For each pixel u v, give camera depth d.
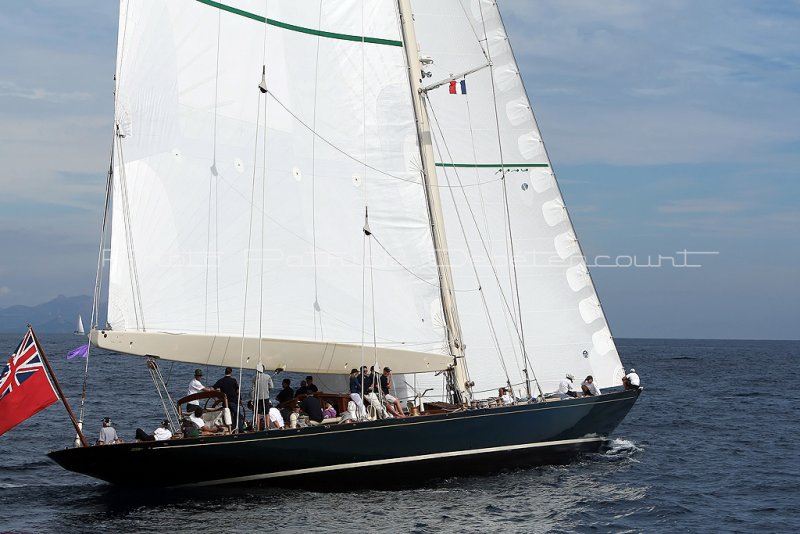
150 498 45.34
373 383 48.88
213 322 47.75
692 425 86.75
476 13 65.19
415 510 44.50
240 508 43.53
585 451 58.62
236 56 49.47
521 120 65.00
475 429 50.59
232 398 47.50
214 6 48.81
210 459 44.00
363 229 51.94
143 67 46.81
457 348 54.53
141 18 46.84
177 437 45.06
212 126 48.66
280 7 50.91
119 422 80.56
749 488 54.62
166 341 45.78
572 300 64.25
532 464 54.97
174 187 47.31
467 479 51.38
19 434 72.62
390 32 53.91
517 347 63.56
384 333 51.81
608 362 64.06
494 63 65.19
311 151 51.25
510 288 64.06
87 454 43.03
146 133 46.75
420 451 48.78
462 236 63.81
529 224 64.56
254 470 45.34
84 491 48.91
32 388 42.66
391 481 48.53
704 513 47.38
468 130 64.50
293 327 49.69
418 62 55.47
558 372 63.81
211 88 48.69
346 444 46.44
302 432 45.34
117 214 45.56
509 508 45.88
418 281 52.88
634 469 58.78
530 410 52.91
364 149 52.59
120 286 45.31
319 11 52.03
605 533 42.69
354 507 44.50
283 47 50.94
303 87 51.34
